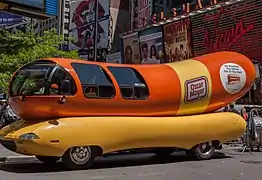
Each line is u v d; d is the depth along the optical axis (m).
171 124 11.89
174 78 12.25
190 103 12.52
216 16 27.48
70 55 23.22
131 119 11.27
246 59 14.00
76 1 64.38
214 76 12.99
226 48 26.66
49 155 10.16
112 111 11.09
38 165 11.52
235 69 13.47
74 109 10.52
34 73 10.63
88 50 60.12
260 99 23.59
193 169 10.89
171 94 12.05
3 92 20.16
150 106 11.71
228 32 26.53
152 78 11.89
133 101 11.36
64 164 10.83
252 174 10.12
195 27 29.59
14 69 20.22
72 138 10.26
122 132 10.98
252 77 13.93
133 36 38.81
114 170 10.63
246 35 25.14
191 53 30.00
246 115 15.80
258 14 24.30
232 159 13.12
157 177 9.51
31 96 10.32
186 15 30.48
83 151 10.65
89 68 10.95
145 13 51.72
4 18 21.27
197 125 12.42
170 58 32.88
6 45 20.75
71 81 10.46
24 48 21.05
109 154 12.17
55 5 20.47
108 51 56.72
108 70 11.26
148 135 11.42
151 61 35.72
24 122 10.95
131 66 11.86
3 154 13.92
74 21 64.19
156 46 35.00
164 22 33.53
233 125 13.20
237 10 25.77
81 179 9.14
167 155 13.74
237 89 13.49
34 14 19.97
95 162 12.25
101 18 59.03
